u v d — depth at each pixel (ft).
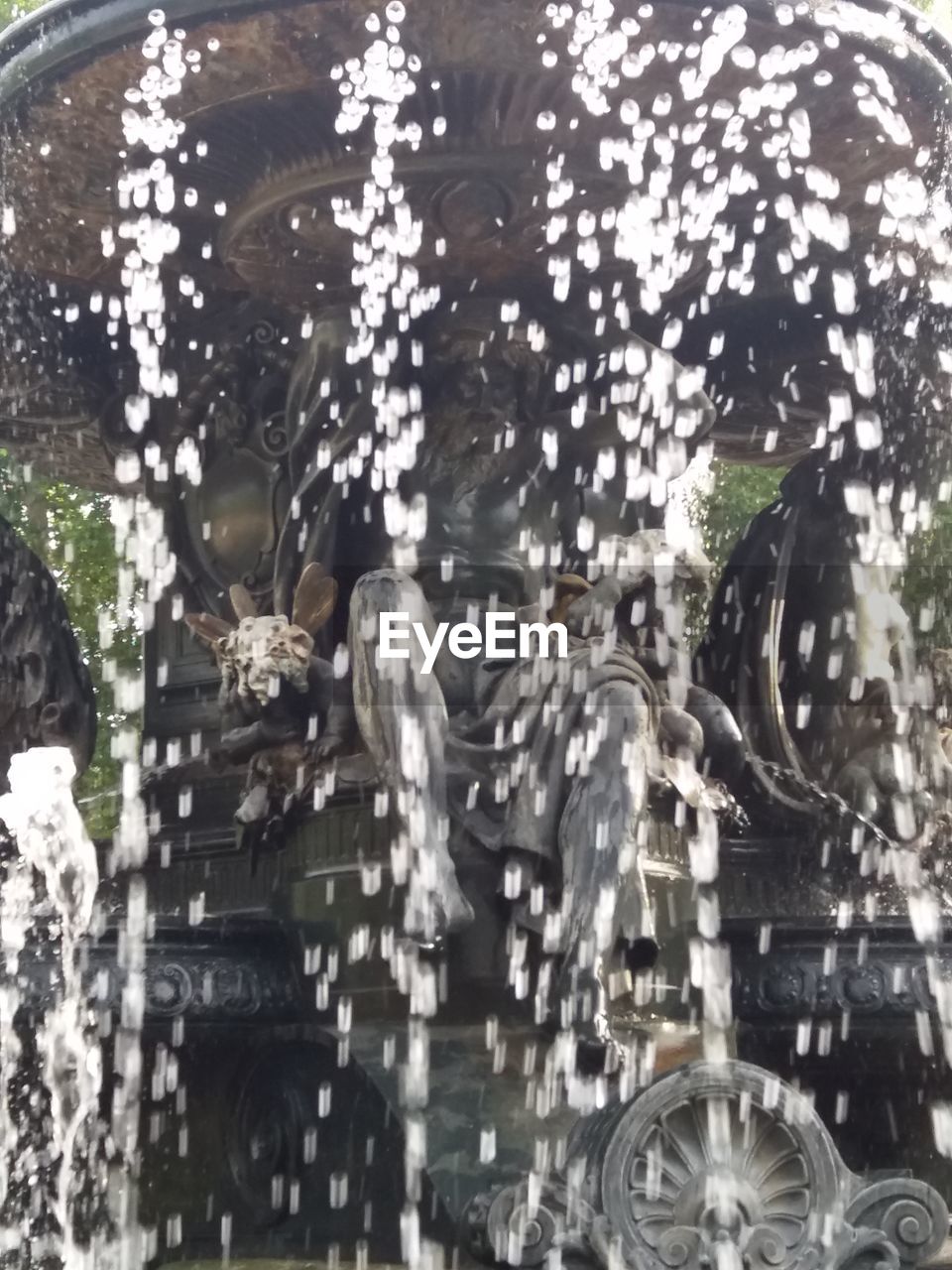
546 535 25.35
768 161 24.09
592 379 25.93
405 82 21.94
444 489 25.00
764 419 30.96
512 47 21.47
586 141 23.07
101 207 25.25
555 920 21.22
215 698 26.81
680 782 23.40
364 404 25.16
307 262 25.43
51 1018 21.90
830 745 27.99
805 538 28.60
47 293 27.66
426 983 21.62
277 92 22.39
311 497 25.12
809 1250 18.98
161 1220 22.38
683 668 23.85
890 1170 20.58
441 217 23.99
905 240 26.21
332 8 20.99
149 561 27.99
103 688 52.65
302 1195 22.04
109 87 22.58
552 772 21.81
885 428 28.68
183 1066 22.75
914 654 28.30
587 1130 19.25
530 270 25.31
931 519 32.14
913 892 26.71
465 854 21.75
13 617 27.58
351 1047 21.76
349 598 25.09
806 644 28.40
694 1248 18.67
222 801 25.50
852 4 21.71
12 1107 21.70
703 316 28.78
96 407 29.68
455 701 23.40
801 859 26.21
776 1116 19.17
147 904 25.40
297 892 23.16
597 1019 20.34
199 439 27.58
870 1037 24.40
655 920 22.95
